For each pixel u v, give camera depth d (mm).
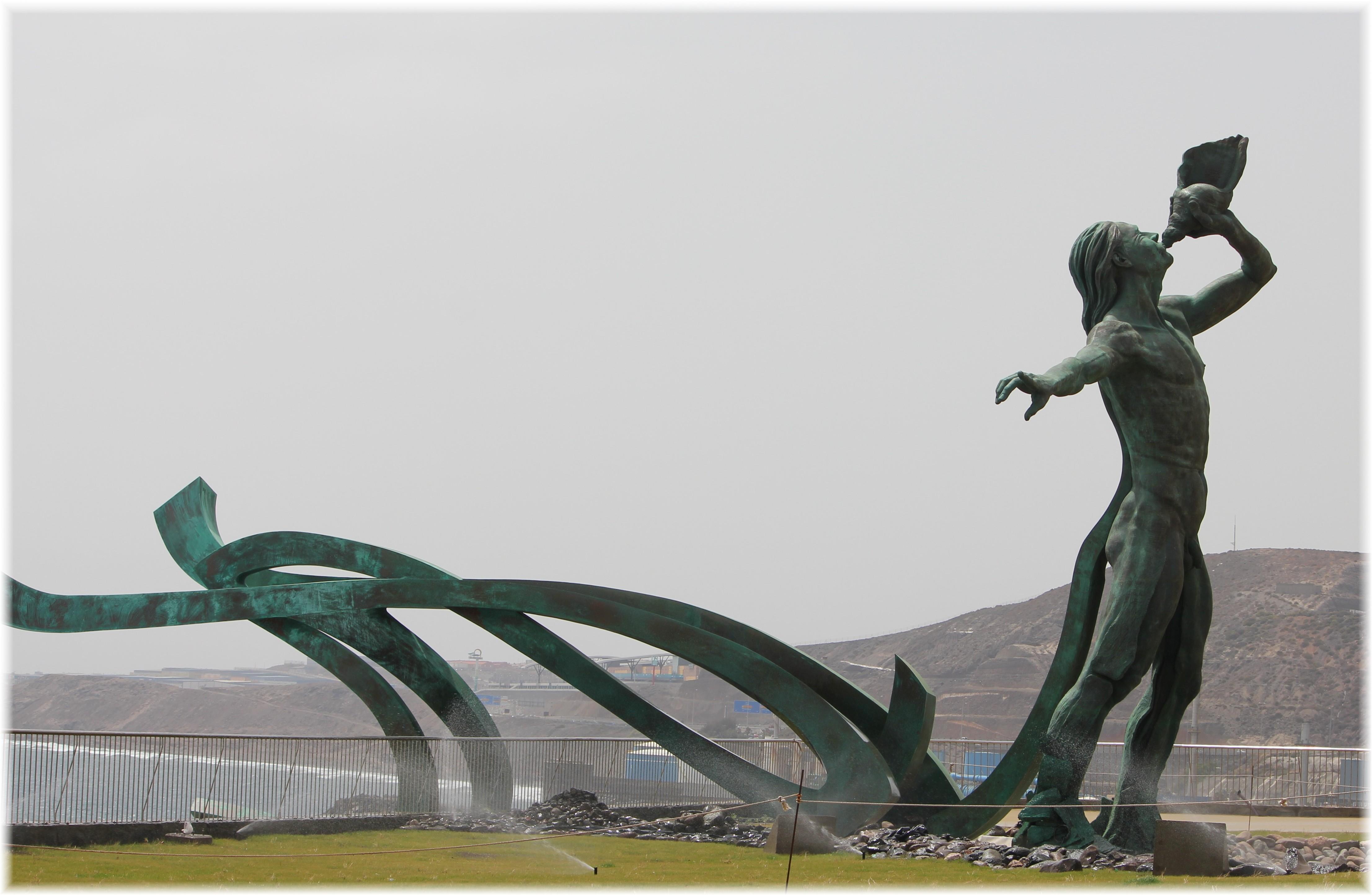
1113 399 20219
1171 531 19656
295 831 20594
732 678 21938
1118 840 19484
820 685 21969
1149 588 19453
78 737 19000
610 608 22656
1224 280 20859
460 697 24719
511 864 17219
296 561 25500
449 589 23453
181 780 20172
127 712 146250
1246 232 20172
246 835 19969
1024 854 18344
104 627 25438
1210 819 29141
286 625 25516
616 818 23406
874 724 21797
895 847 19359
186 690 147625
